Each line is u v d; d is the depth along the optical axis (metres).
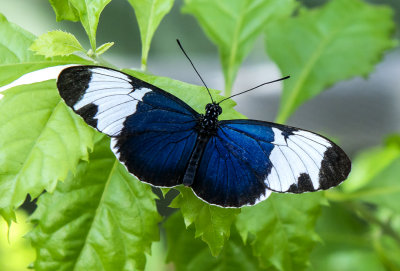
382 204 0.40
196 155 0.34
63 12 0.34
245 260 0.37
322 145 0.34
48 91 0.33
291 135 0.34
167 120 0.34
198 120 0.34
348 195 0.40
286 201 0.35
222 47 0.40
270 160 0.34
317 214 0.35
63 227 0.34
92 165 0.34
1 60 0.34
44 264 0.34
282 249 0.35
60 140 0.33
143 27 0.36
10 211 0.32
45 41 0.34
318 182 0.34
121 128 0.34
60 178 0.33
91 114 0.33
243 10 0.40
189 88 0.34
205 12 0.40
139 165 0.34
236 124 0.35
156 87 0.34
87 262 0.34
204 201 0.34
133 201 0.34
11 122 0.33
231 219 0.34
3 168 0.32
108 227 0.34
